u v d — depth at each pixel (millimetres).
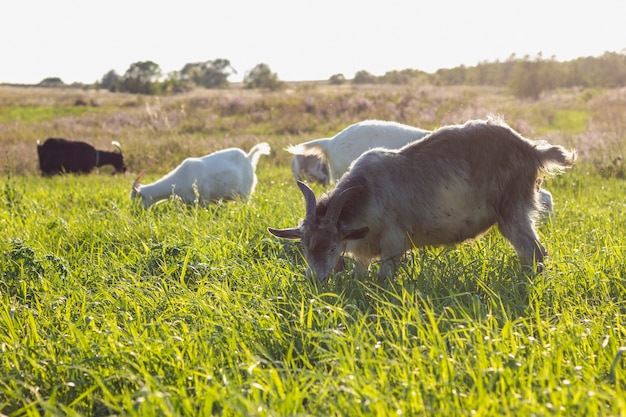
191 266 6043
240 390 3588
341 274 5828
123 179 16875
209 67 112125
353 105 34469
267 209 8883
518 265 6035
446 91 47094
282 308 5117
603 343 3918
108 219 8773
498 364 3619
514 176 5926
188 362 4109
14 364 4242
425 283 5547
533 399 3195
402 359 3846
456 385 3523
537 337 4492
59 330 4938
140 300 5316
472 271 5738
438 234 6051
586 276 5527
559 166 6059
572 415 3104
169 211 9562
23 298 5859
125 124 32531
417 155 5926
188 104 39781
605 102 35188
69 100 47812
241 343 4125
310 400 3512
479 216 5984
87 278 6137
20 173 19797
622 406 2992
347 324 4520
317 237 5629
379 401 3205
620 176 14805
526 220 5977
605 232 7438
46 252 7020
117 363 4109
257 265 6359
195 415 3391
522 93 47750
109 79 125750
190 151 21156
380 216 5848
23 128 30047
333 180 9531
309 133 28375
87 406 3904
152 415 3314
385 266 5945
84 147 19406
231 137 25266
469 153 5871
